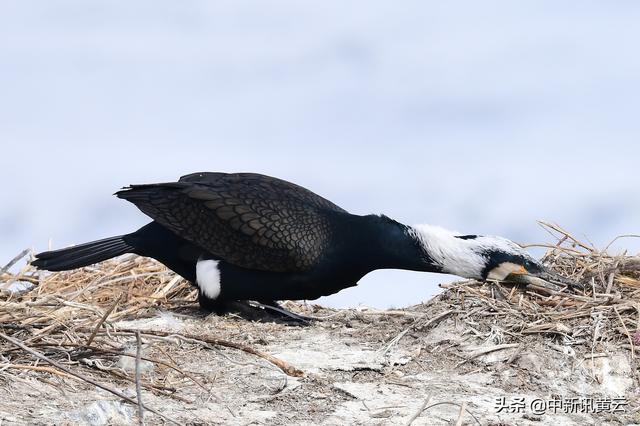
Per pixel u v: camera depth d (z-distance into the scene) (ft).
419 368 36.76
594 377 36.27
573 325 38.65
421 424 31.24
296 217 43.21
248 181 44.96
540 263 41.88
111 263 48.14
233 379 34.32
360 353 37.73
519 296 41.04
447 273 42.45
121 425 29.63
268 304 45.01
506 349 37.50
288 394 33.35
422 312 41.65
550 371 36.45
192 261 44.11
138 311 43.11
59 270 43.62
